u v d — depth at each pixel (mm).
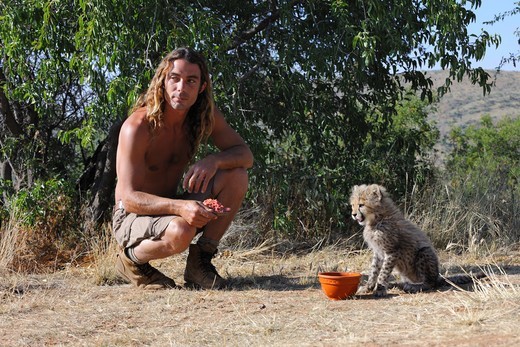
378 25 7457
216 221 5633
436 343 3484
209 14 7246
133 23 7000
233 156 5520
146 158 5430
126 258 5617
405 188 8805
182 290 5574
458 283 5496
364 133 9062
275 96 8461
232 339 4008
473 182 9289
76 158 10281
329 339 3861
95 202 8297
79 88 9539
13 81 7953
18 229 7469
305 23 8109
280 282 6000
